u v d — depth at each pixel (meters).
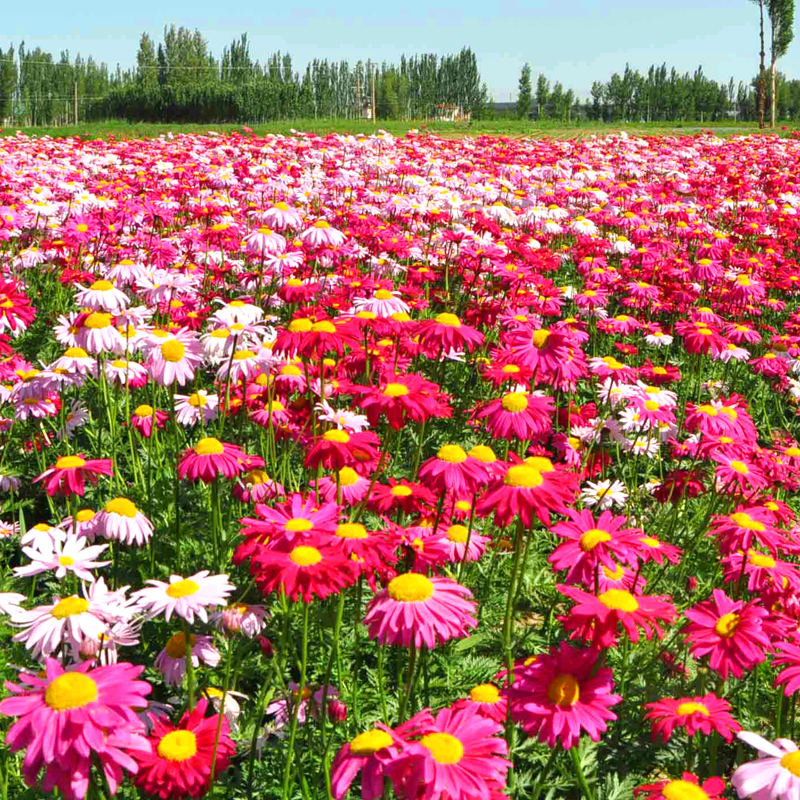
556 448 7.08
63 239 10.88
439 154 20.27
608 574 4.12
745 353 8.40
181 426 6.93
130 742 2.60
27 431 6.99
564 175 17.89
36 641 3.31
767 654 4.70
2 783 3.47
